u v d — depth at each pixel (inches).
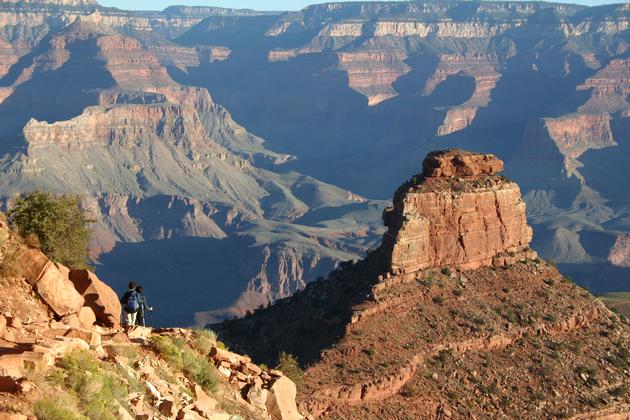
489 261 4069.9
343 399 3095.5
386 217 3971.5
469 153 4175.7
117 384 1133.1
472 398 3353.8
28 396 977.5
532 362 3649.1
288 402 1489.9
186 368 1349.7
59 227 1689.2
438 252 3922.2
